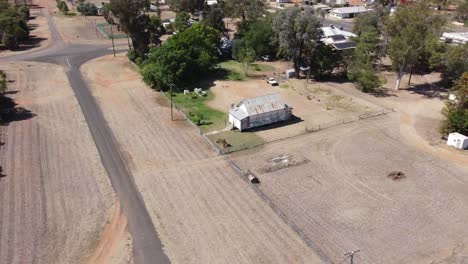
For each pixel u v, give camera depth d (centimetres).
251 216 4391
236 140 6106
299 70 9044
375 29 9706
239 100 7656
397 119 6875
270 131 6431
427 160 5566
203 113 7056
